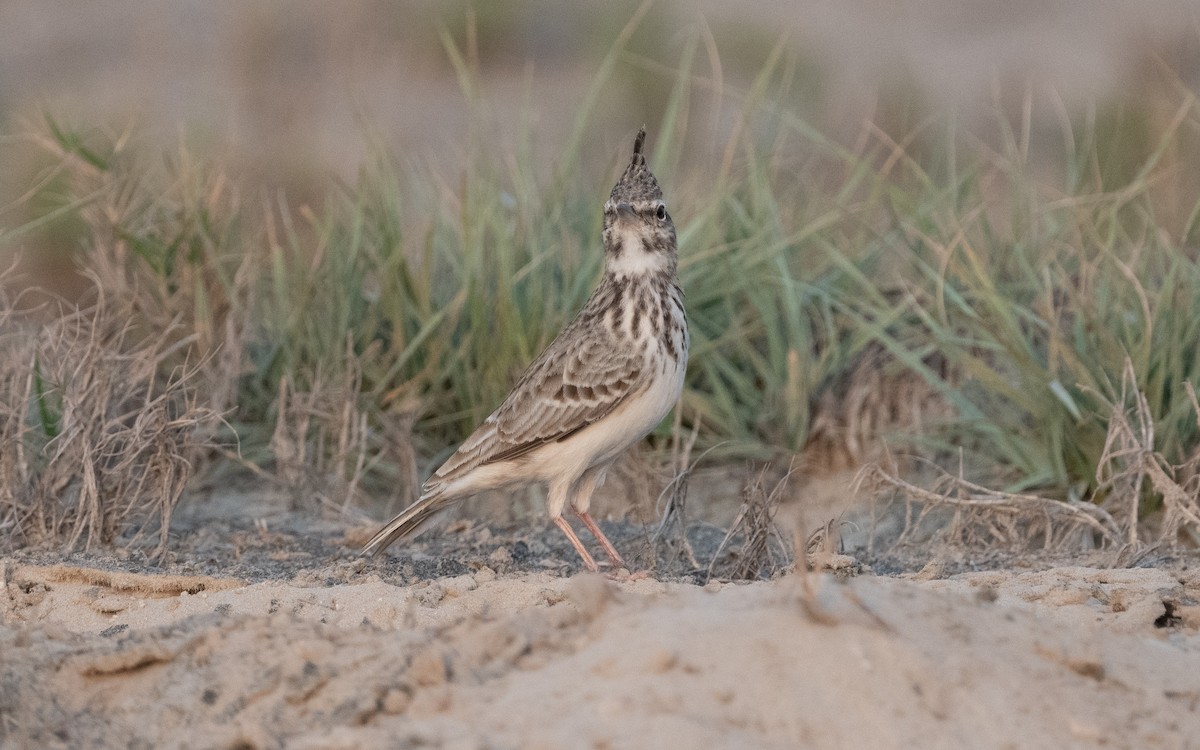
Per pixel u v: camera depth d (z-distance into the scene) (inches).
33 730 271.4
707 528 476.4
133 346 531.8
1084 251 546.3
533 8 1238.9
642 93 1015.6
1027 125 586.2
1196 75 922.7
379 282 577.9
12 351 471.8
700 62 1093.8
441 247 607.2
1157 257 560.1
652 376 410.9
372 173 614.9
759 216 592.1
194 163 634.2
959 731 238.2
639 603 277.1
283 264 580.7
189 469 453.4
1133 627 327.6
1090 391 462.6
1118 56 1027.3
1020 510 444.8
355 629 294.2
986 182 607.2
